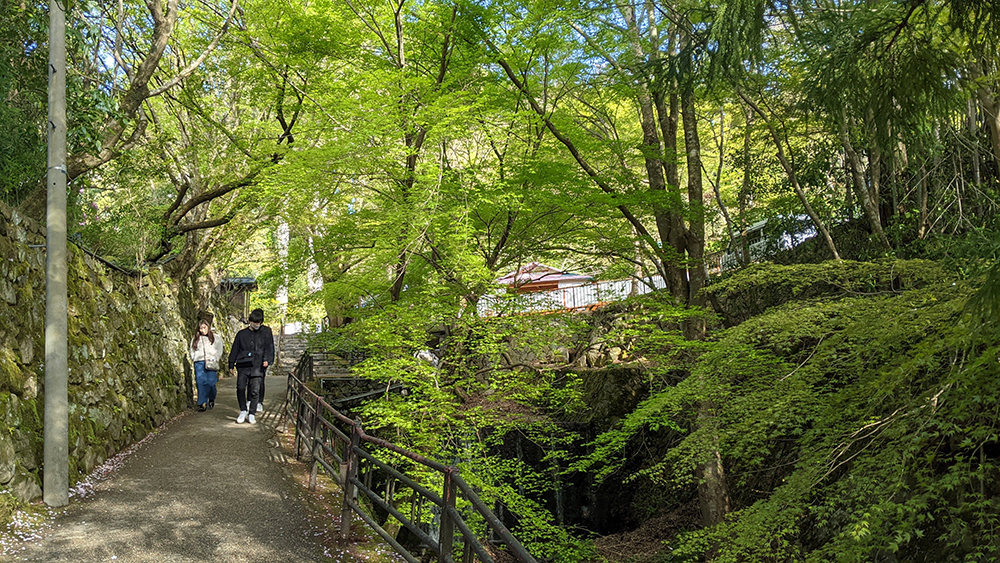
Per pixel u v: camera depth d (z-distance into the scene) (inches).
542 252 439.8
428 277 369.7
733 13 241.3
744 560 246.2
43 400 248.4
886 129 223.3
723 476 364.8
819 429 226.5
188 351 590.2
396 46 431.2
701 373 282.8
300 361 631.2
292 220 435.5
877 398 202.1
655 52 409.4
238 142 486.9
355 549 213.0
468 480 311.4
